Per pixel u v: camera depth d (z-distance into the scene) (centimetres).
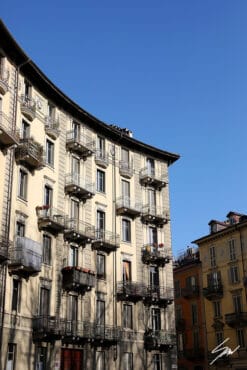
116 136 4709
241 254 6022
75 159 4238
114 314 4116
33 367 3297
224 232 6288
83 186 4169
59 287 3697
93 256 4112
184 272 6931
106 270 4191
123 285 4244
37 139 3784
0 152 3306
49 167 3869
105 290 4122
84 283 3803
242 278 5919
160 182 4950
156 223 4816
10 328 3134
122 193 4622
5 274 3147
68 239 3894
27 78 3797
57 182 3931
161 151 5094
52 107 4103
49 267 3644
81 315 3822
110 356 3962
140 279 4462
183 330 6656
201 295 6488
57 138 4050
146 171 4922
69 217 3994
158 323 4497
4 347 3055
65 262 3825
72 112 4291
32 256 3288
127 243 4475
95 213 4262
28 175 3597
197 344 6375
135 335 4222
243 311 5797
